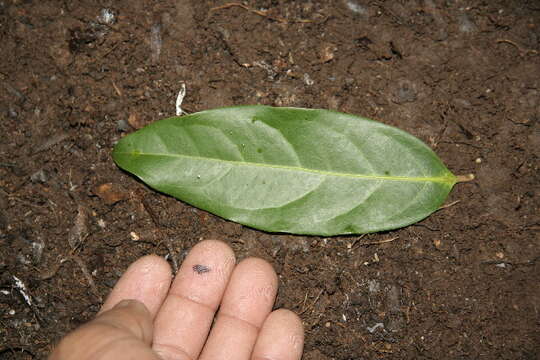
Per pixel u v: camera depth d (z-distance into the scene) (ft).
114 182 1.01
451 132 1.00
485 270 0.99
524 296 0.99
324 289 1.00
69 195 1.01
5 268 1.01
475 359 0.99
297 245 1.00
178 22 1.02
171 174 0.93
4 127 1.01
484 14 1.02
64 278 1.01
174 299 0.98
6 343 1.00
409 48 1.01
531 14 1.01
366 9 1.02
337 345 1.00
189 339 0.98
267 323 0.98
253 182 0.93
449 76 1.01
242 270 0.98
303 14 1.02
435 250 0.99
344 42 1.02
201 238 1.00
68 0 1.02
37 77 1.02
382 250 1.00
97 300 1.00
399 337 0.99
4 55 1.02
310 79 1.01
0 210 1.01
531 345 0.98
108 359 0.82
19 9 1.02
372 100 1.01
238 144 0.93
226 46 1.02
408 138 0.93
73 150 1.01
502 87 1.01
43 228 1.01
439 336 0.99
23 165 1.01
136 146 0.94
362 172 0.93
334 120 0.93
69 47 1.02
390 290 1.00
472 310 0.99
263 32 1.02
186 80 1.02
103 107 1.01
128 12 1.02
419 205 0.93
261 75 1.01
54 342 1.00
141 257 1.00
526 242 0.99
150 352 0.84
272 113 0.93
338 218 0.93
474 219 0.99
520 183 0.99
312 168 0.93
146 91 1.02
